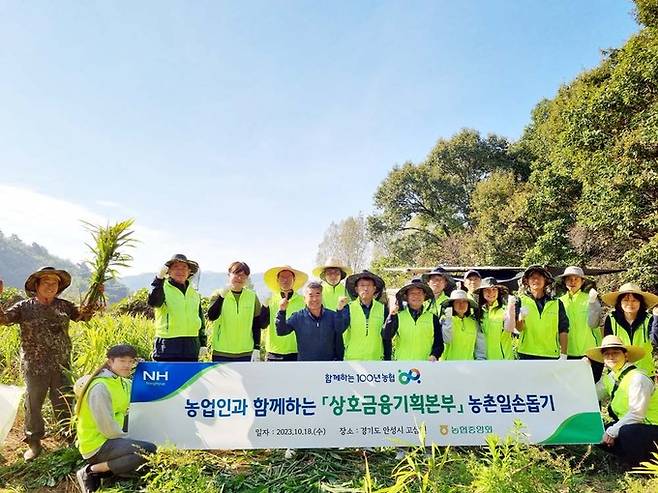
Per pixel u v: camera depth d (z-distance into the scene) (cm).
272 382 511
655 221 1123
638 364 562
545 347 591
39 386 522
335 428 499
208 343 891
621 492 436
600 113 1278
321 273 671
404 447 496
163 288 549
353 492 408
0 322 512
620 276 1328
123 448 434
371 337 539
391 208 3994
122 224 590
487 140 3734
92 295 581
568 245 1622
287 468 467
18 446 550
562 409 516
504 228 2133
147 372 507
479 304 608
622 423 488
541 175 1883
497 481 359
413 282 542
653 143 1113
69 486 453
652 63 1156
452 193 3647
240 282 565
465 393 516
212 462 475
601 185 1230
